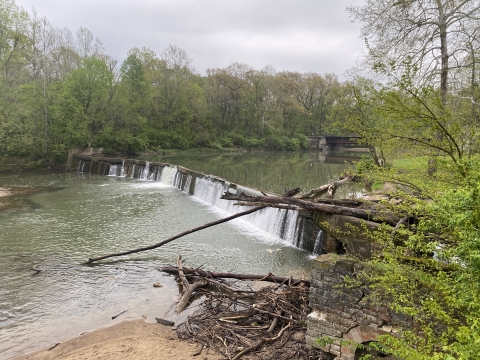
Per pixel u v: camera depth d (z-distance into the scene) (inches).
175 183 1252.5
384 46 631.8
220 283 445.4
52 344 350.9
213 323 364.5
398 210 298.7
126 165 1521.9
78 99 1731.1
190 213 869.8
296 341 317.1
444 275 180.7
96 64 1737.2
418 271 209.6
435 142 275.0
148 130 2356.1
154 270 527.5
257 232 711.7
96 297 448.5
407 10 618.8
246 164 1817.2
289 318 349.4
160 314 404.5
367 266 258.8
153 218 820.0
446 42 574.6
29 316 405.7
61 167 1648.6
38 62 1711.4
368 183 639.1
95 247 628.7
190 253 597.3
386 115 271.1
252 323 359.3
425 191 269.7
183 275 484.4
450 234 203.5
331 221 403.5
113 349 327.6
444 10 585.9
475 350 123.3
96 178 1432.1
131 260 569.3
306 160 2042.3
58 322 392.5
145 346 331.9
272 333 334.6
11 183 1259.8
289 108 2933.1
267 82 2982.3
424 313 228.5
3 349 344.5
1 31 1553.9
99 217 825.5
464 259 164.9
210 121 2854.3
